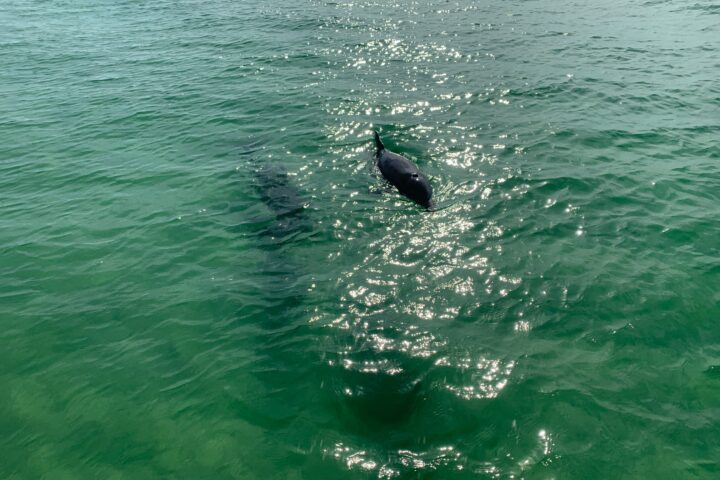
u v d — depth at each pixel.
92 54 24.69
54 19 31.95
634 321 8.09
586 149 13.59
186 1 36.44
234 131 15.79
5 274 9.77
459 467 6.07
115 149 15.01
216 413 6.91
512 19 28.33
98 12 33.75
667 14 28.34
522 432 6.45
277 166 13.52
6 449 6.48
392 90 18.44
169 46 25.52
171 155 14.49
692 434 6.32
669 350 7.56
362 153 13.95
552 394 6.94
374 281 9.26
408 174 11.76
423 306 8.62
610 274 9.08
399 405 6.86
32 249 10.51
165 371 7.61
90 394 7.25
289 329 8.29
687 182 11.91
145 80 20.80
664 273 9.06
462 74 19.81
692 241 9.88
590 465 6.02
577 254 9.63
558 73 19.50
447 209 11.16
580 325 8.07
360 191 12.10
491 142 14.12
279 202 11.90
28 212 11.91
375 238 10.44
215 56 23.55
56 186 13.07
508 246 9.95
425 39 24.77
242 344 8.04
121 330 8.41
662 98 16.92
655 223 10.46
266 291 9.18
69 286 9.46
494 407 6.80
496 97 17.38
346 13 31.00
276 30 27.62
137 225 11.27
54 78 21.45
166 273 9.76
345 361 7.62
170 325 8.48
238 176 13.18
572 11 29.91
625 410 6.67
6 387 7.39
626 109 16.16
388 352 7.74
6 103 18.80
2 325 8.51
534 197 11.45
